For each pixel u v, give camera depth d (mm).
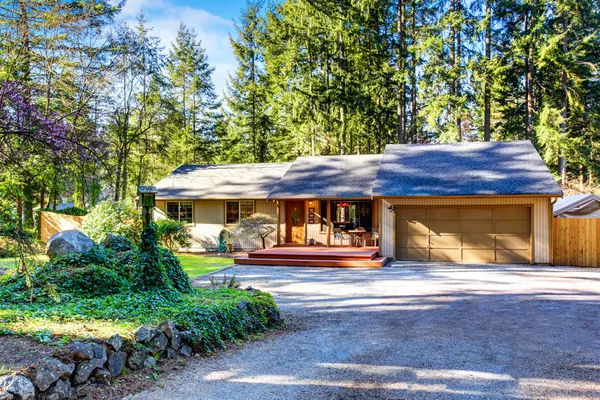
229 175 23812
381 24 26828
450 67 25266
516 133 27781
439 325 7703
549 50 23781
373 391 4754
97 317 5738
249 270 15086
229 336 6613
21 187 13234
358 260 15969
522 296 10227
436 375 5238
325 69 26938
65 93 11242
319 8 14938
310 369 5465
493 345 6461
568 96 25016
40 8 11938
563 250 15750
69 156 7074
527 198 15844
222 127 33094
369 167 21156
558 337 6867
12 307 6215
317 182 20188
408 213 17031
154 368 5172
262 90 30578
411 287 11547
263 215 20656
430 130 26906
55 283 7305
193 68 32312
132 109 22984
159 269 7418
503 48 25781
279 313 8031
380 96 27016
